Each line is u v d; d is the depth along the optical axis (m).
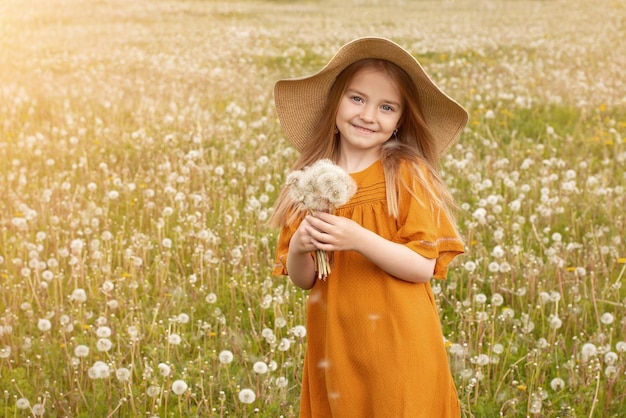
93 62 15.54
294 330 4.25
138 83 12.69
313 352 3.15
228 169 7.94
